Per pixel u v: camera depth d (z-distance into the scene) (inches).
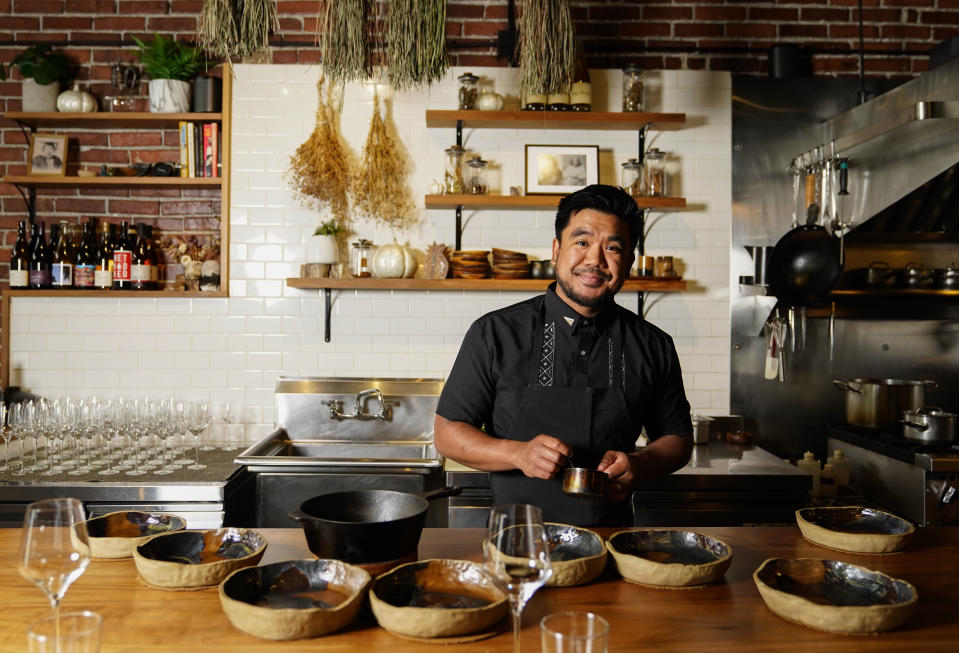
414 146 139.3
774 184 141.4
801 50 145.5
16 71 139.8
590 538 60.0
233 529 60.7
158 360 137.9
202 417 122.1
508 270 132.3
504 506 42.7
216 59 138.6
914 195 135.4
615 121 132.3
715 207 141.1
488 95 134.0
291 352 138.9
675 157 140.9
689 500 111.3
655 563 54.2
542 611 50.4
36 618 48.2
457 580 52.6
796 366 141.6
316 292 138.9
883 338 142.2
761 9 144.9
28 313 136.2
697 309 141.0
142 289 135.2
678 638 46.6
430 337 139.9
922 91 119.9
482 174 133.4
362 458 113.6
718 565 54.6
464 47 142.0
